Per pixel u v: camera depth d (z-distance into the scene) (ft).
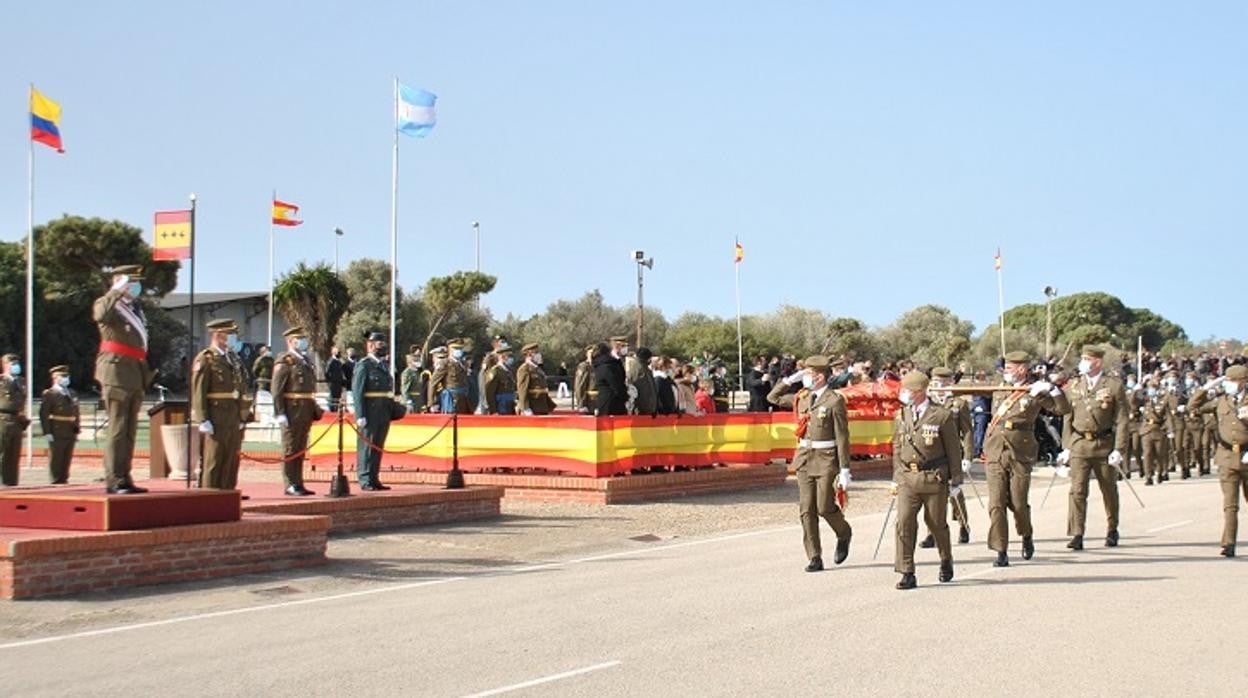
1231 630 33.45
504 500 69.26
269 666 29.50
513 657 30.37
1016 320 340.59
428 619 35.50
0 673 28.91
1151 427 87.40
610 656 30.42
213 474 51.11
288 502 52.80
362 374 60.13
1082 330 205.16
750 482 79.66
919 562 47.03
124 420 43.57
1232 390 47.91
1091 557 48.03
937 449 40.98
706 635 32.91
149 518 41.91
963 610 36.50
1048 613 35.96
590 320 231.50
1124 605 37.22
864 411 94.43
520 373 76.74
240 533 43.78
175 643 32.24
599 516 62.85
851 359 102.53
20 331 182.70
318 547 46.73
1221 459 47.98
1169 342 313.12
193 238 55.01
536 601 38.45
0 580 37.86
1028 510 47.09
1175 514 64.03
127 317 43.91
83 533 40.29
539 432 69.77
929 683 27.63
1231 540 47.60
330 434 75.72
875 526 59.82
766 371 97.66
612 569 45.60
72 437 72.49
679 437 75.31
